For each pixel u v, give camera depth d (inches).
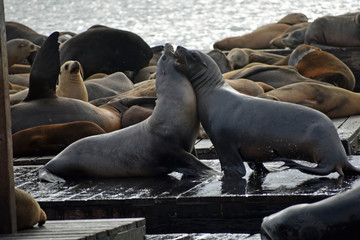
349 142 1122.7
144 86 1504.7
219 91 967.6
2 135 668.1
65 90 1443.2
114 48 1962.4
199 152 1168.8
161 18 7381.9
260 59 2082.9
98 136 1040.8
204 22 6417.3
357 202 622.8
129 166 1001.5
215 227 836.0
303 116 901.2
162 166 989.8
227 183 902.4
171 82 976.3
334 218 618.8
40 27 6358.3
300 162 1026.1
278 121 906.1
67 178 1043.9
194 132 986.7
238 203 827.4
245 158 944.3
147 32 5393.7
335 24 2178.9
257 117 919.0
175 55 983.6
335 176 908.0
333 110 1409.9
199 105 979.3
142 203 855.1
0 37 676.1
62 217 877.8
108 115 1334.9
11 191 666.8
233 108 942.4
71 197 890.7
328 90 1422.2
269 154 917.8
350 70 1911.9
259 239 769.6
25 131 1203.9
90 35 1955.0
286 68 1651.1
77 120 1282.0
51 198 892.0
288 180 900.0
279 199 813.2
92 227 685.9
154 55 2190.0
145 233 788.0
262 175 946.1
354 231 622.5
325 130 888.3
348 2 7760.8
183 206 844.0
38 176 1059.3
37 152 1219.9
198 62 976.9
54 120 1263.5
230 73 1683.1
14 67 1919.3
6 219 665.0
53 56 1263.5
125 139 1008.2
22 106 1263.5
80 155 1031.0
